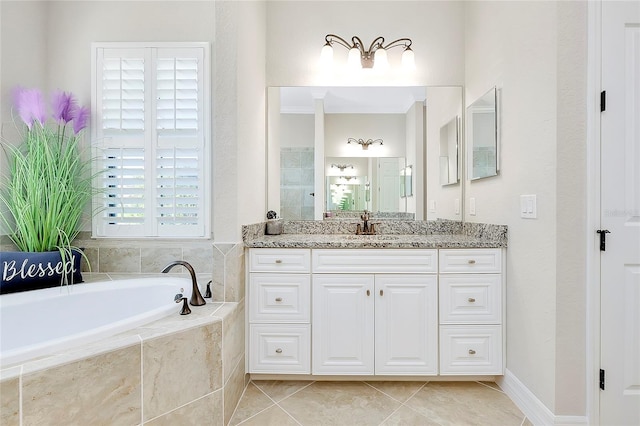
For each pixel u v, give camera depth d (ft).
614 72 4.58
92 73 7.35
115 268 7.51
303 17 7.97
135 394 3.97
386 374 6.09
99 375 3.69
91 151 7.35
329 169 8.18
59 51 7.53
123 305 6.51
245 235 6.18
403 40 7.93
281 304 6.15
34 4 7.15
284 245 6.12
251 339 6.16
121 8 7.57
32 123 6.38
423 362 6.06
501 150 6.17
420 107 8.03
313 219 8.09
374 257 6.12
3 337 5.38
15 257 5.87
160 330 4.33
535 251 5.15
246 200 6.35
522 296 5.50
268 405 5.60
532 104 5.20
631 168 4.59
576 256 4.67
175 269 7.55
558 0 4.65
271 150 8.00
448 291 6.07
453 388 6.12
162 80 7.35
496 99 6.26
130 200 7.43
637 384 4.64
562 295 4.69
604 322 4.62
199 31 7.58
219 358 4.85
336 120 8.20
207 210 7.45
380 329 6.09
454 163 7.93
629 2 4.57
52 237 6.44
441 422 5.15
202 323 4.66
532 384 5.22
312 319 6.14
